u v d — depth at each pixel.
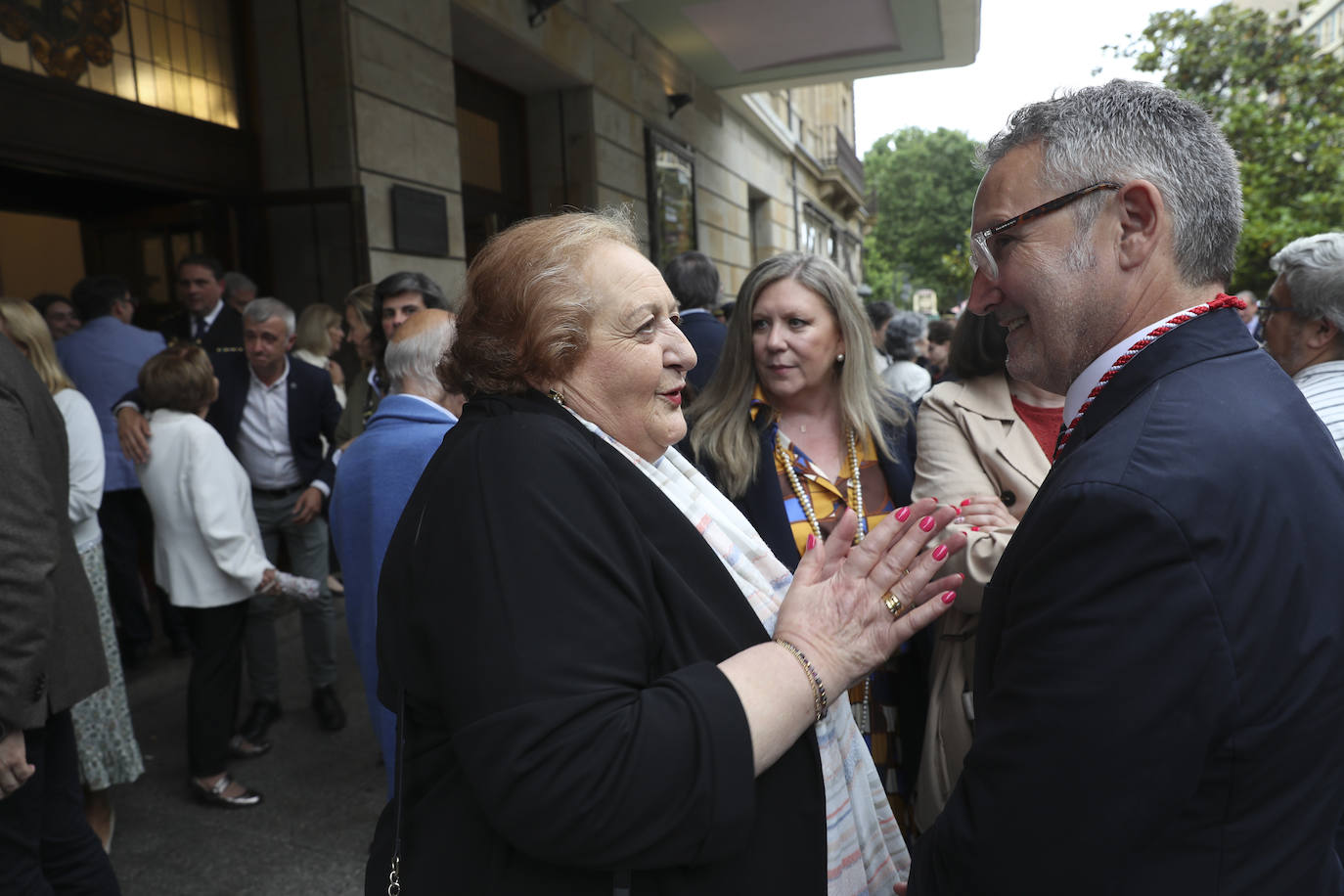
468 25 6.67
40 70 4.25
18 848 1.69
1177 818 0.79
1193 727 0.75
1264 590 0.77
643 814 0.85
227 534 2.84
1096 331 0.95
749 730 0.92
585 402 1.05
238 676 3.04
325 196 5.20
